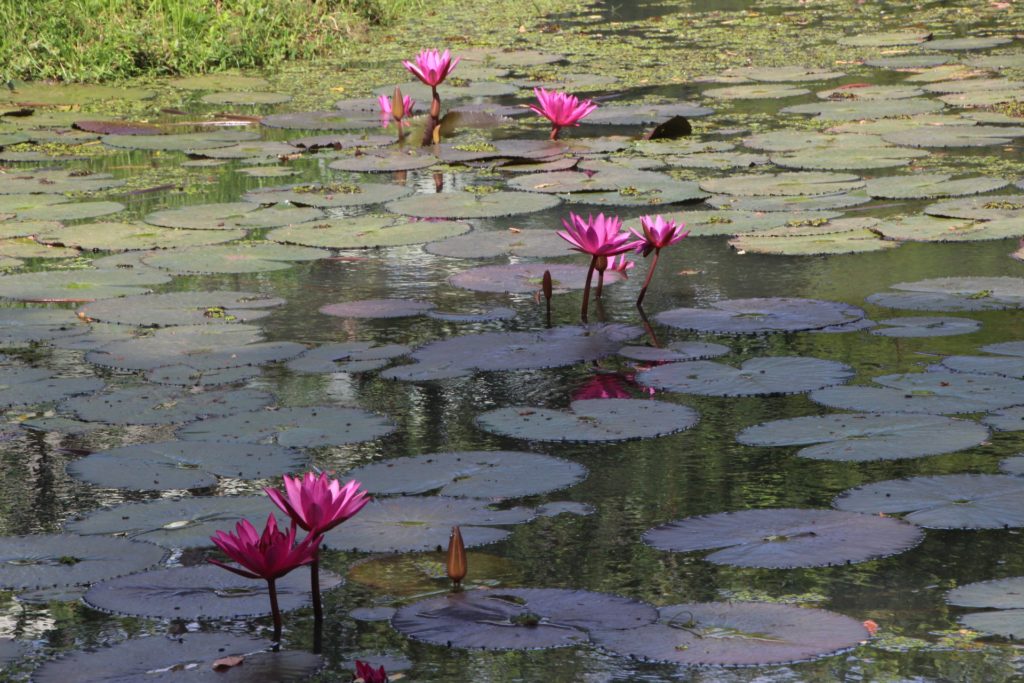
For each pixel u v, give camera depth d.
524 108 13.95
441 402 5.69
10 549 4.27
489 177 10.58
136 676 3.43
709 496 4.60
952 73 14.68
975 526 4.15
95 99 15.18
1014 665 3.39
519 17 21.78
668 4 22.84
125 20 17.78
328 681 3.41
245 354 6.34
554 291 7.36
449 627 3.59
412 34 20.27
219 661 3.48
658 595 3.85
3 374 6.13
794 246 8.06
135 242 8.69
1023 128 11.47
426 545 4.21
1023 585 3.82
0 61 16.39
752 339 6.37
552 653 3.56
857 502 4.41
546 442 5.19
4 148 12.32
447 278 7.76
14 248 8.60
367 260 8.27
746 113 13.11
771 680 3.38
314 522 3.64
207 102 14.83
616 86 15.09
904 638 3.56
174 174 11.11
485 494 4.62
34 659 3.57
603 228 6.67
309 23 19.12
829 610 3.72
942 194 9.20
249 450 5.07
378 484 4.74
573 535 4.31
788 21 20.09
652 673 3.44
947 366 5.77
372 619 3.75
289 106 14.48
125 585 3.96
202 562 4.13
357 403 5.69
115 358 6.30
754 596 3.82
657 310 6.95
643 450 5.07
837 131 11.77
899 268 7.59
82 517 4.54
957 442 4.84
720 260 7.98
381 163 11.15
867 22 19.70
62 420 5.54
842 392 5.50
